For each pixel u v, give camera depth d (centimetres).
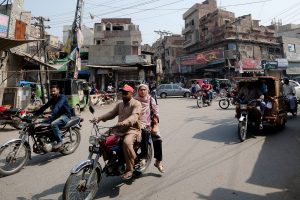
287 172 502
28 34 2130
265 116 841
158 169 514
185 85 4634
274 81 849
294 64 4616
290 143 723
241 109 784
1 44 1334
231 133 868
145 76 3562
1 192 436
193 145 722
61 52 2916
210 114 1352
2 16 1589
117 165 429
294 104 1185
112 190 437
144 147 482
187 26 5472
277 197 400
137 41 4106
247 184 451
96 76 3384
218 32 4294
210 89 1828
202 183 459
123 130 448
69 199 365
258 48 4306
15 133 972
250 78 838
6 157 518
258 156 610
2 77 1703
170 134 876
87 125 1102
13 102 1277
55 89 625
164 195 415
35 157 639
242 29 4219
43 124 587
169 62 5528
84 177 387
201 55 4206
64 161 602
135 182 469
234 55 3859
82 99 1634
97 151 398
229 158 599
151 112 509
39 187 455
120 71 3384
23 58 1933
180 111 1527
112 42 4116
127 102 460
